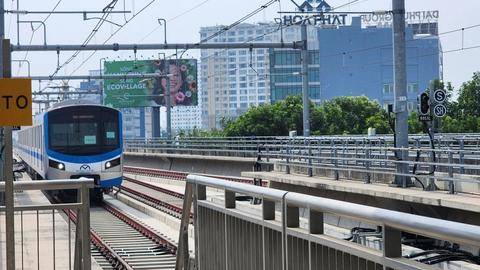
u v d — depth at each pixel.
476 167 15.60
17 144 62.81
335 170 23.73
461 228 3.52
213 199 8.14
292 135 38.31
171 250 18.42
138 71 83.38
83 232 8.71
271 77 112.06
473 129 50.19
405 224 3.98
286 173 28.64
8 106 6.48
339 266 4.88
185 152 52.81
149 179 51.16
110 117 31.09
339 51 111.19
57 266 11.30
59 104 31.84
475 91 53.75
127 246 19.88
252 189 6.57
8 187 6.67
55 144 30.52
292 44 37.12
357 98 70.56
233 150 41.78
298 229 5.61
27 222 16.38
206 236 8.18
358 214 4.52
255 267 6.62
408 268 3.95
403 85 21.55
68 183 8.57
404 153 20.06
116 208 29.73
